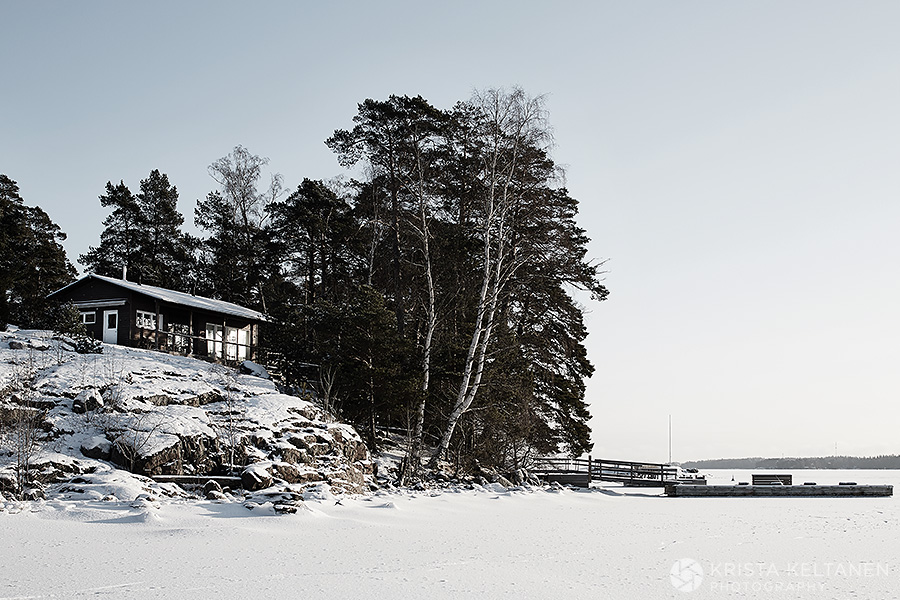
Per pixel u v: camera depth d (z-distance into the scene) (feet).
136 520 55.77
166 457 79.20
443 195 122.21
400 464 104.99
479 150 112.27
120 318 134.41
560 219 120.78
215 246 193.57
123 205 202.69
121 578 37.73
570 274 119.96
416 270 129.49
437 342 120.67
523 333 126.52
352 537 53.83
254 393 104.42
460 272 124.57
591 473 130.93
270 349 128.26
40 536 48.37
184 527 54.19
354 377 111.55
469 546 52.47
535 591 38.81
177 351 136.98
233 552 45.78
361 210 137.28
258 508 62.75
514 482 113.29
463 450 116.78
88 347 109.09
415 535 56.59
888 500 111.65
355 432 103.45
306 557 45.27
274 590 36.52
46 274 172.04
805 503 104.12
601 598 37.86
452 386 115.44
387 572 41.96
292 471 80.38
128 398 89.81
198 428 85.56
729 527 70.13
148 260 201.67
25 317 150.61
